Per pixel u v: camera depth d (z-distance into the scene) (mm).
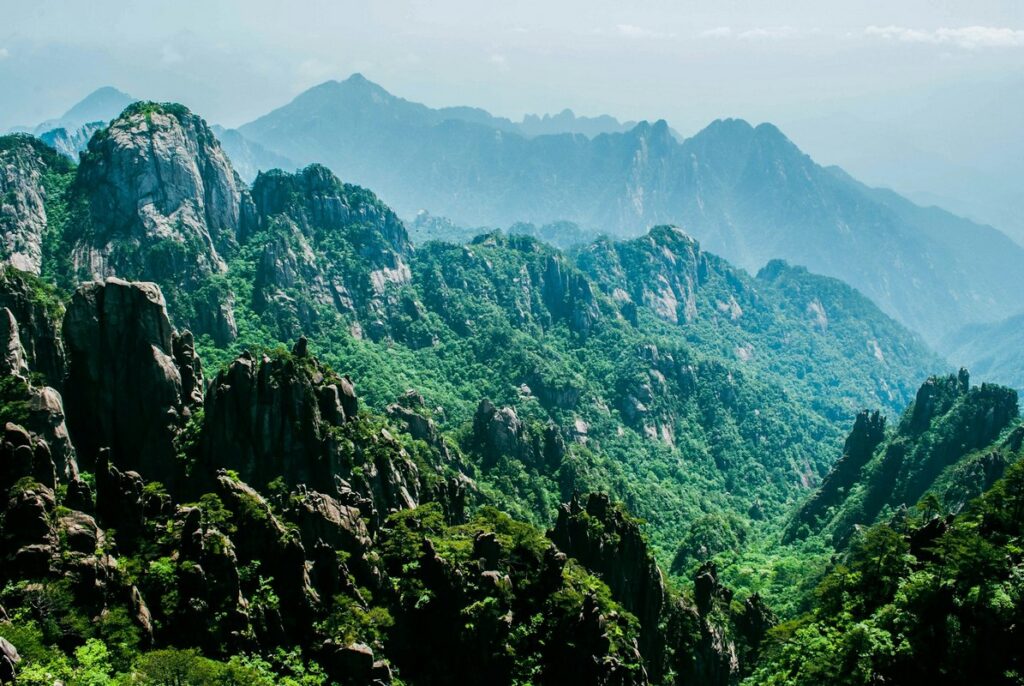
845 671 83750
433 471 133375
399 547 90938
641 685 89562
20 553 63188
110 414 94688
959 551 83438
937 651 79875
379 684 72438
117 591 66750
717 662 107188
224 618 70625
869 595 96312
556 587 90125
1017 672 75000
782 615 136000
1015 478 93625
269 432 95562
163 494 82188
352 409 111500
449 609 84438
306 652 73938
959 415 184000
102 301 95500
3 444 70312
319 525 83688
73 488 74000
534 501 174250
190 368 101125
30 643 56844
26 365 90188
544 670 83625
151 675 60844
